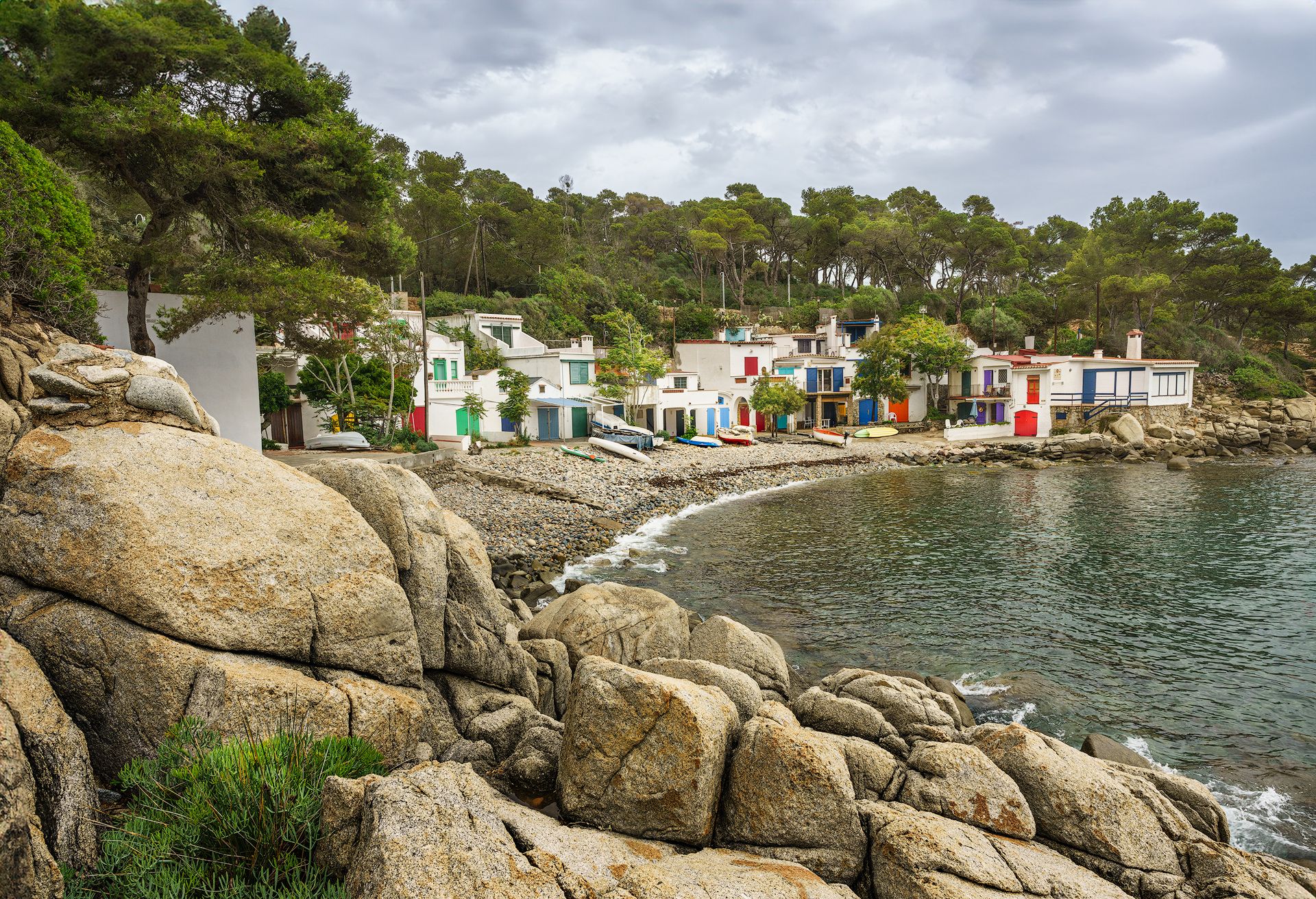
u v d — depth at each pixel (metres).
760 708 9.01
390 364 39.66
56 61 18.03
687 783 7.36
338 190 23.03
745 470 47.91
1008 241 94.19
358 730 7.86
